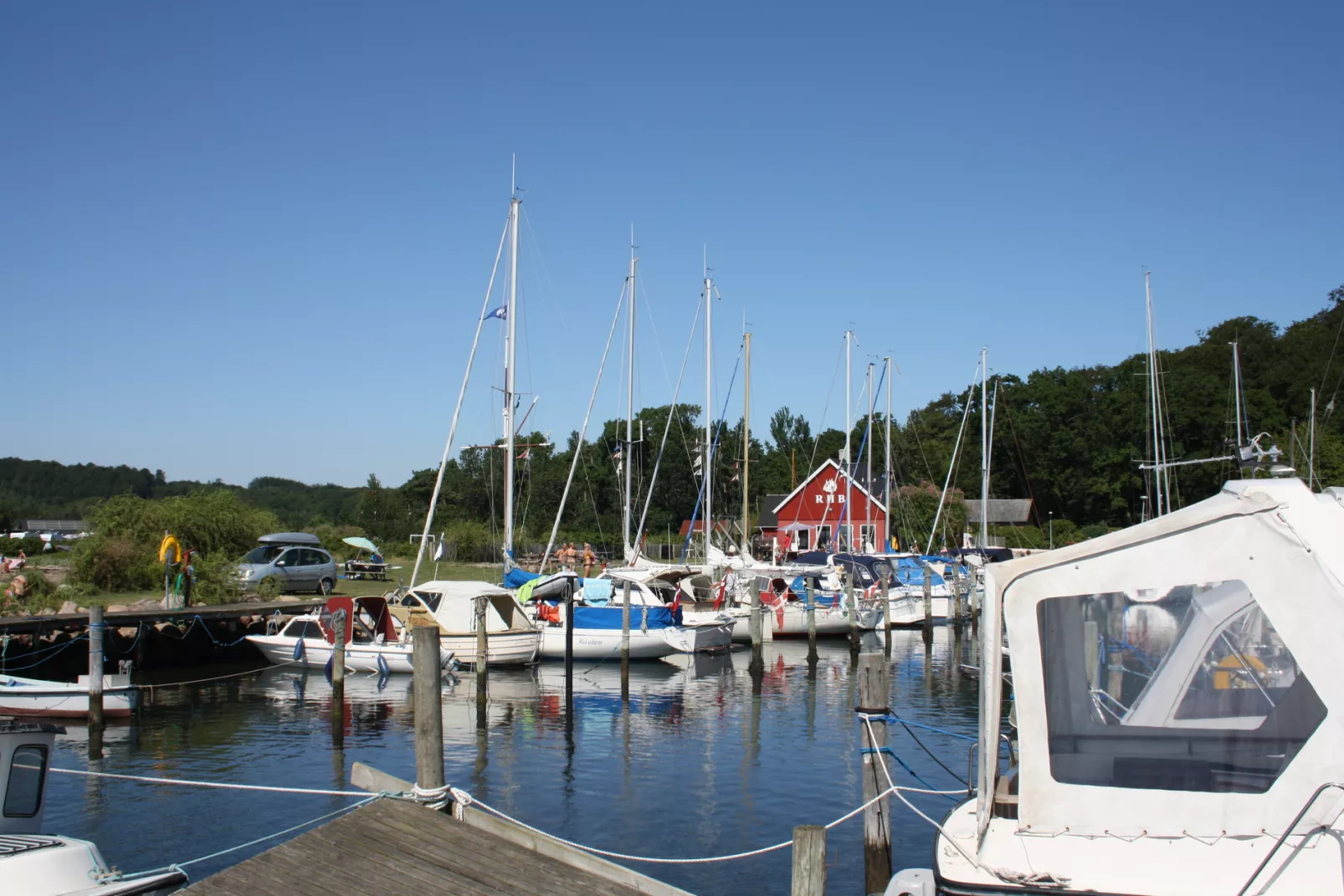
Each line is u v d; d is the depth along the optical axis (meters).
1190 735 5.82
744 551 44.31
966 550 42.03
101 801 15.31
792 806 15.35
